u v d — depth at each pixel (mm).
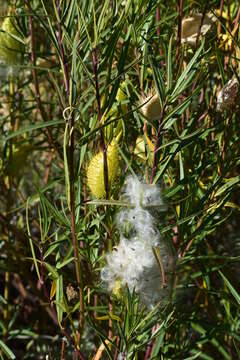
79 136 825
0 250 1030
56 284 660
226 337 922
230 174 816
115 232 684
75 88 605
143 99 680
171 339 801
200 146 753
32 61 831
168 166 713
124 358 685
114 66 786
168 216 742
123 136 718
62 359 737
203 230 726
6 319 1024
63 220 668
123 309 675
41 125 628
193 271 893
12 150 990
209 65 767
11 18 823
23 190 1103
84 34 617
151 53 709
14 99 970
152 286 665
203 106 827
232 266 908
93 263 698
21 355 1072
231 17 802
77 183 739
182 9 779
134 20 644
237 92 694
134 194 659
